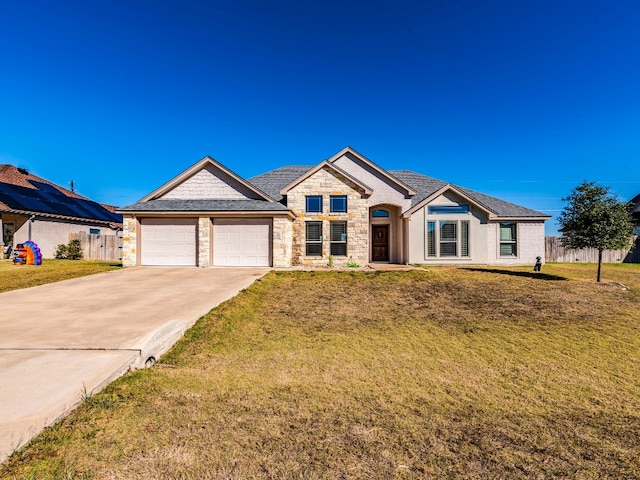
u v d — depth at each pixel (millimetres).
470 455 2959
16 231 21047
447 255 17688
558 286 11859
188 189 16781
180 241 15672
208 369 4730
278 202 16938
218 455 2789
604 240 11773
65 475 2453
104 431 3018
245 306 8461
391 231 18484
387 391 4227
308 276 13156
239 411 3545
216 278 12008
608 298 10320
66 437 2877
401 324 7621
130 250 15391
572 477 2729
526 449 3090
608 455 3039
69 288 10008
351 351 5754
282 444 2992
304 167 22375
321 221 16719
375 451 2955
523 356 5699
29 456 2609
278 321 7598
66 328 5949
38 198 23859
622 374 5000
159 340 5145
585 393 4348
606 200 12031
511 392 4332
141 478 2477
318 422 3398
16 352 4723
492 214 17594
